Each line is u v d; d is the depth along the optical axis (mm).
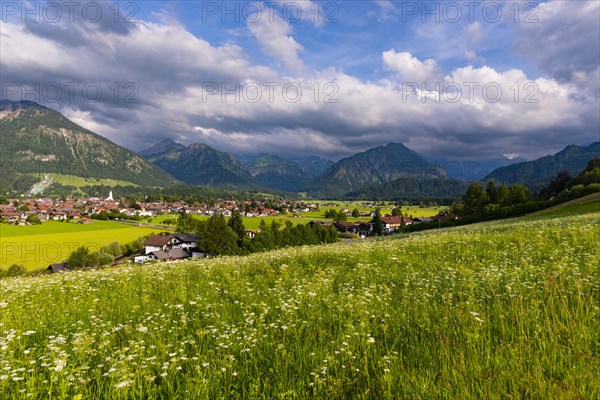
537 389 4230
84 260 72625
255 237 89500
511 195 95000
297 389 4750
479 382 4539
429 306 7602
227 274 12516
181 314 8023
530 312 6621
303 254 15742
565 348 5277
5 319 7762
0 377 4586
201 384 4719
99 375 5121
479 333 6023
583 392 4152
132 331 7047
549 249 13758
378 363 5066
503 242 16344
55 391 4797
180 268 14664
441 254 14656
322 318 7496
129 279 12688
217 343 6297
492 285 8930
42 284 12133
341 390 4602
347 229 158125
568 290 7809
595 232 16594
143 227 158750
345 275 11734
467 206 101750
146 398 4766
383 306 7914
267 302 8836
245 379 5059
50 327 7684
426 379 4652
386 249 16469
